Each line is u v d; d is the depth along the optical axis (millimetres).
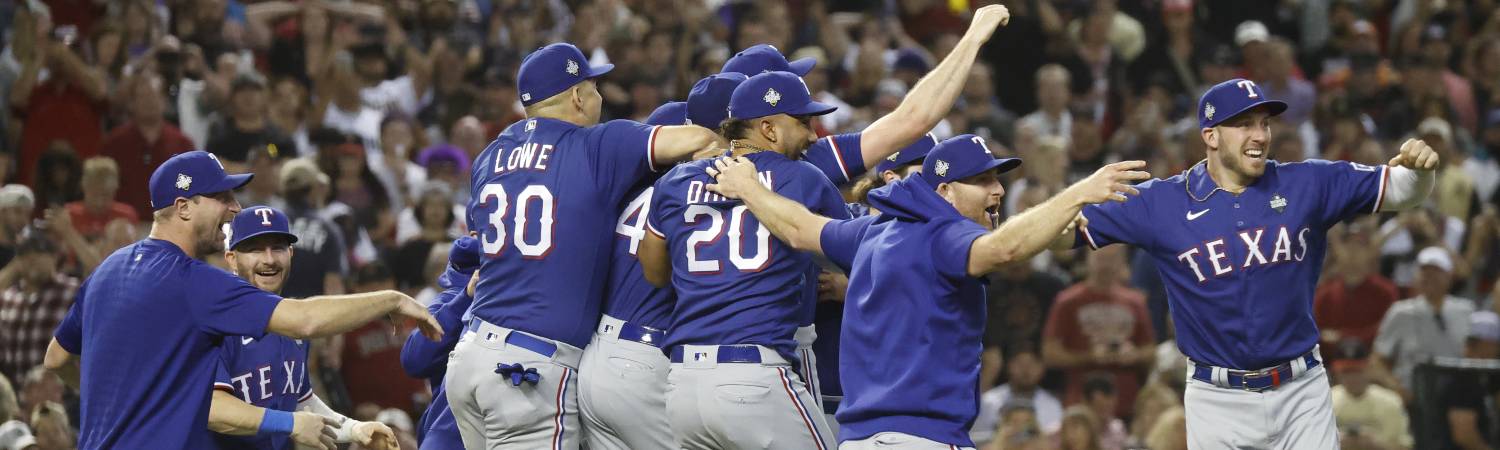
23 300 39094
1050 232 20391
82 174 44500
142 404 23453
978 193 22469
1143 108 58344
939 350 21609
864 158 24297
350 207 47344
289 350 26281
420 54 55750
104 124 49594
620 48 57312
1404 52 71188
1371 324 47719
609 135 23766
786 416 22859
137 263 23781
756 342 22844
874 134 24281
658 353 23859
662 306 23938
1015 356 43031
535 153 23906
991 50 62812
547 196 23609
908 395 21547
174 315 23422
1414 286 49188
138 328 23469
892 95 55562
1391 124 61531
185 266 23594
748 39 61781
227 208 24469
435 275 42875
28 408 36688
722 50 59625
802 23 64438
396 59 55906
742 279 22891
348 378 40000
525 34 59875
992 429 42625
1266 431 24734
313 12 54375
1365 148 58312
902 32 67188
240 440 25594
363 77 53688
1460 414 38062
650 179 24297
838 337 26375
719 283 22906
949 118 55469
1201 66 66812
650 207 23688
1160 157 56594
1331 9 71438
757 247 22969
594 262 23734
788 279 23156
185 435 23531
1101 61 64438
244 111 47156
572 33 60750
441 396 27078
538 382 23562
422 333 25672
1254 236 24156
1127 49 65750
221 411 24500
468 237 26828
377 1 59094
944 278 21453
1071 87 61594
